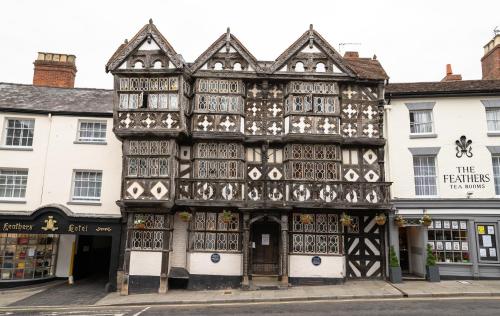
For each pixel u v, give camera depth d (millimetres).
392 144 14273
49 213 13719
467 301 10352
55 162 14797
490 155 13898
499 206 13461
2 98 15438
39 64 17844
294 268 13352
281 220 13234
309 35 14367
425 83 15250
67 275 14891
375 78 14234
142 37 13766
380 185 13438
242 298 11398
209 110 13883
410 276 13938
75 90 16953
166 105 13492
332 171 13844
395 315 8922
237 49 14266
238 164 13922
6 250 14078
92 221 13703
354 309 9688
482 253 13414
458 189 13805
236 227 13688
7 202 14453
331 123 13844
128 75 13656
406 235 15148
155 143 13531
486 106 14203
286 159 13930
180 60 13508
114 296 12539
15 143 14938
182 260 13727
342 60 14148
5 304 11469
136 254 13234
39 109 14945
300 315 9188
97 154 14914
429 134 14203
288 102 14055
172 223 13727
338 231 13562
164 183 13227
